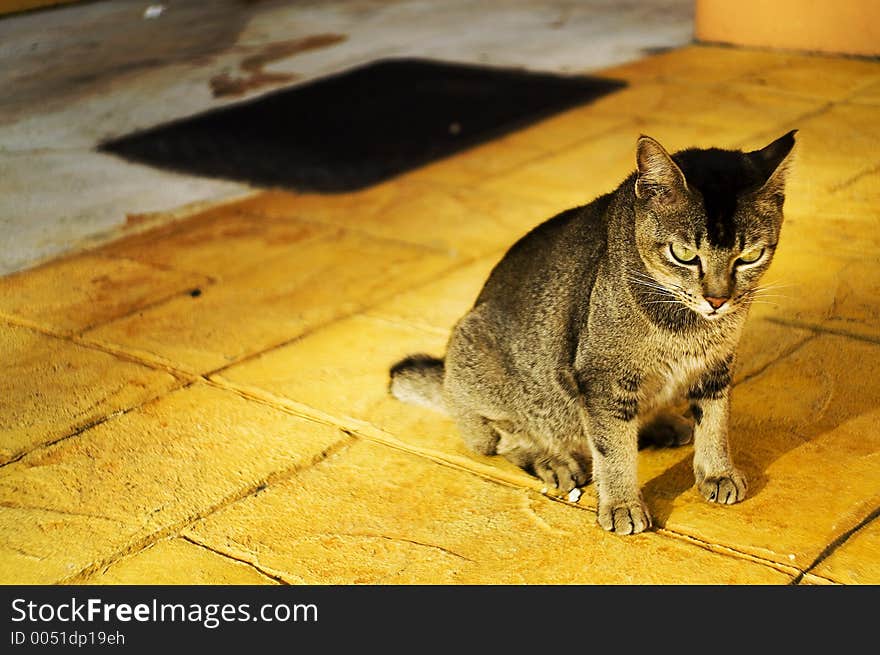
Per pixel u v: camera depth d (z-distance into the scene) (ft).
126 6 12.42
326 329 5.18
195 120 8.02
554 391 4.13
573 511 4.09
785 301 5.14
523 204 6.23
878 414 4.40
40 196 6.73
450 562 3.92
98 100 8.71
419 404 4.60
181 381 4.87
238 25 11.24
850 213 5.87
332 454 4.41
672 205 3.76
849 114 7.28
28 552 4.02
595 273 3.97
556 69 8.88
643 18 10.61
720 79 8.29
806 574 3.78
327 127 7.71
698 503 4.08
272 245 5.97
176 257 5.90
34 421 4.66
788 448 4.28
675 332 3.88
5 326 5.35
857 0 8.52
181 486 4.28
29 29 11.45
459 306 5.29
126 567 3.96
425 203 6.32
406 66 9.17
